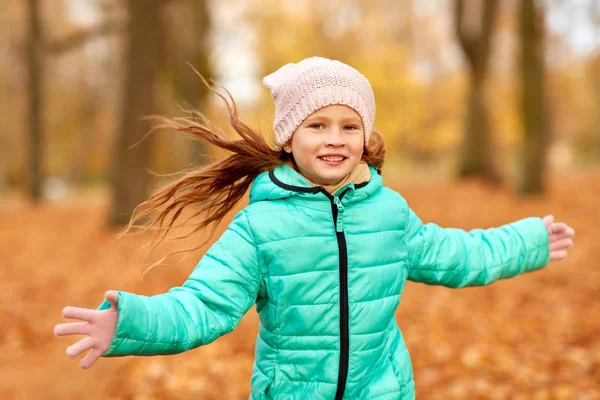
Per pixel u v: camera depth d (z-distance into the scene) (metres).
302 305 2.00
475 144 16.77
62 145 26.03
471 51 16.44
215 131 2.50
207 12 14.90
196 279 1.94
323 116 2.06
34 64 17.33
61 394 4.13
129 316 1.64
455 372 4.23
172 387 4.12
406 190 15.47
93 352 1.61
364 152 2.32
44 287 6.89
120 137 10.07
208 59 15.12
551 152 31.89
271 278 2.00
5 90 23.38
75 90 23.59
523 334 4.89
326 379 2.00
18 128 25.00
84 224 11.22
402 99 26.34
